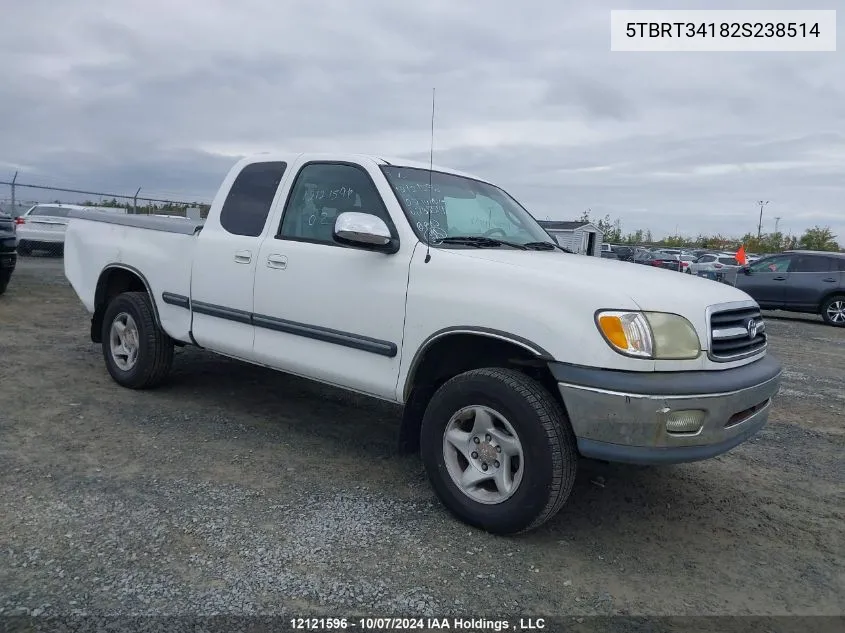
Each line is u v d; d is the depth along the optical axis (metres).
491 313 3.44
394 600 2.89
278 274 4.45
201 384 6.07
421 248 3.83
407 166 4.45
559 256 4.06
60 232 19.06
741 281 17.30
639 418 3.11
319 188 4.49
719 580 3.25
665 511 4.01
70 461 4.14
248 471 4.18
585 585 3.12
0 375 5.95
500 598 2.96
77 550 3.12
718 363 3.34
